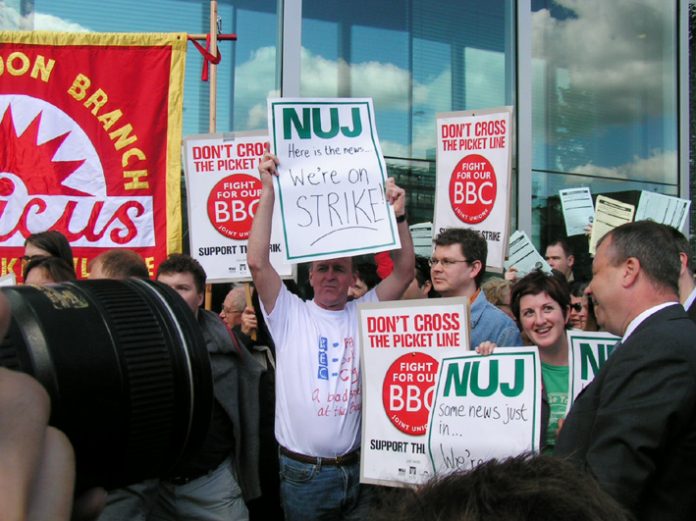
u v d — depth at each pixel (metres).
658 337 1.92
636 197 6.93
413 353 2.91
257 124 5.72
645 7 7.02
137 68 4.48
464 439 2.59
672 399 1.84
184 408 1.08
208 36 4.56
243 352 3.38
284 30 5.75
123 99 4.46
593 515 0.72
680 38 7.12
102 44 4.46
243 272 4.10
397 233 3.08
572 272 6.32
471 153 4.12
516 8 6.49
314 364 3.11
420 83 6.17
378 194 3.12
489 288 4.73
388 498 0.82
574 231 5.69
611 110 6.86
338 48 5.93
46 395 0.74
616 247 2.12
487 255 3.98
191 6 5.66
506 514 0.71
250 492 3.38
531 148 6.48
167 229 4.45
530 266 5.08
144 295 1.13
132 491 2.75
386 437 2.92
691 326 1.96
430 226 5.74
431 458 2.65
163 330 1.09
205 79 4.58
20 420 0.69
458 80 6.30
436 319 2.87
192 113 5.61
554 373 2.94
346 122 3.19
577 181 6.70
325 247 3.08
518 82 6.46
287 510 3.12
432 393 2.86
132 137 4.45
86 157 4.42
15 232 4.33
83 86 4.44
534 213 6.51
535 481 0.75
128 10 5.54
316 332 3.17
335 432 3.05
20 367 0.94
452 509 0.73
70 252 3.84
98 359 1.00
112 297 1.10
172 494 3.13
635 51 6.96
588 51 6.78
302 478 3.05
